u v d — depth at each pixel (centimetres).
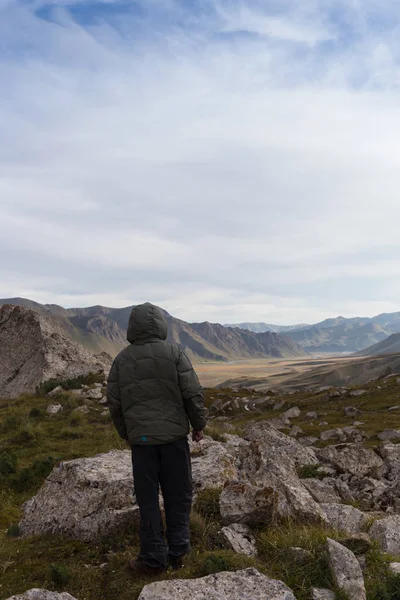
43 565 656
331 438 2662
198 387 588
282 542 633
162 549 573
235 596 482
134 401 579
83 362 3553
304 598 523
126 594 537
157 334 604
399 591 530
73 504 802
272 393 6078
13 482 1425
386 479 1413
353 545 620
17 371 3806
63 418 2294
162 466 584
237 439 2020
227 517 723
